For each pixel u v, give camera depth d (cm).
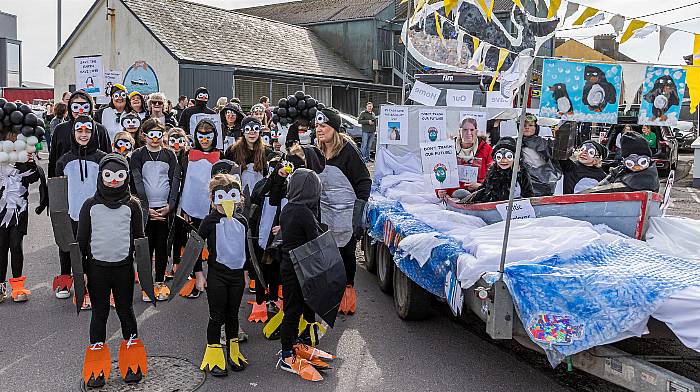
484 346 560
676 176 2003
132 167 681
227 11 3316
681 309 366
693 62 455
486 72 753
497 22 515
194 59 2667
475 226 583
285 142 805
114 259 469
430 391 463
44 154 2400
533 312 392
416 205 703
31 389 461
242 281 505
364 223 658
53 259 860
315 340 541
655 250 488
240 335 571
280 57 3216
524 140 685
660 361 394
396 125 853
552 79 420
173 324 610
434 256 505
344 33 3778
